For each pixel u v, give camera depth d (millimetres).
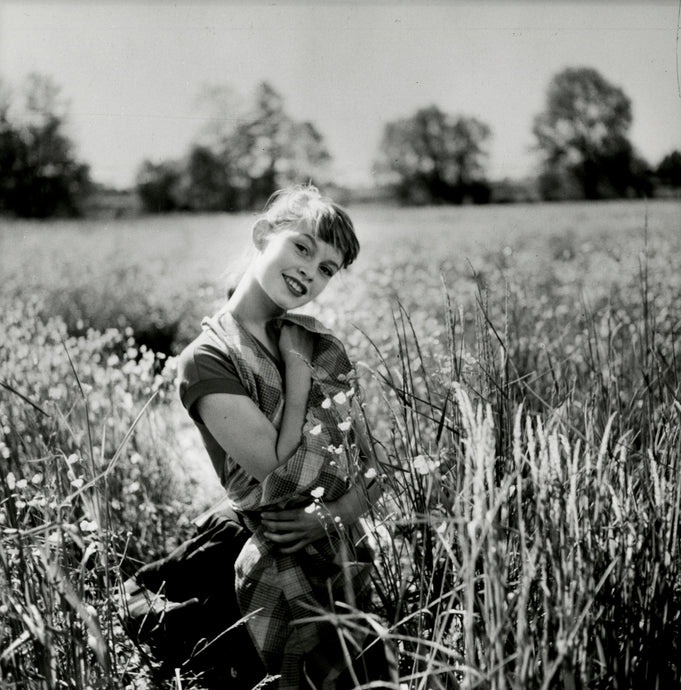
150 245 17531
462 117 49156
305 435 2107
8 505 2080
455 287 6008
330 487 2088
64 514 2225
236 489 2150
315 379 2125
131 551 2812
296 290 2174
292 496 2064
